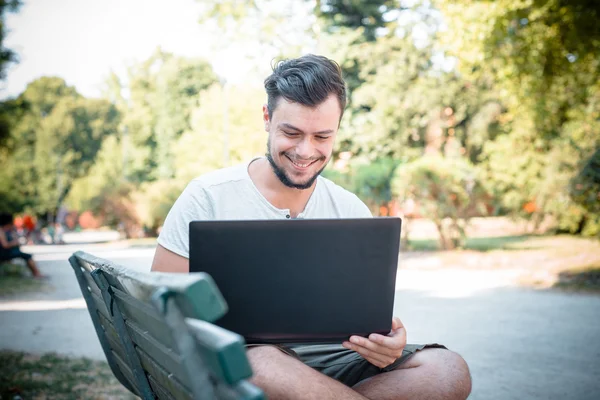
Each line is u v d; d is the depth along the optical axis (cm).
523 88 1207
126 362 186
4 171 4231
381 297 169
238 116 2544
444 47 1282
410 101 2091
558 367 441
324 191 232
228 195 212
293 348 215
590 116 1357
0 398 371
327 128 199
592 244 1270
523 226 1683
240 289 163
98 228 3709
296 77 197
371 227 166
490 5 978
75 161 4619
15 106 2105
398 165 1388
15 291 939
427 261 1165
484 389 388
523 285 857
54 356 498
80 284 211
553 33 955
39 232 2630
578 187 988
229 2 2269
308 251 164
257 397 85
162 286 97
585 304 704
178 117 4078
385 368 198
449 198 1322
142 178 4250
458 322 612
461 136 2252
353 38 2164
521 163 1455
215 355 87
